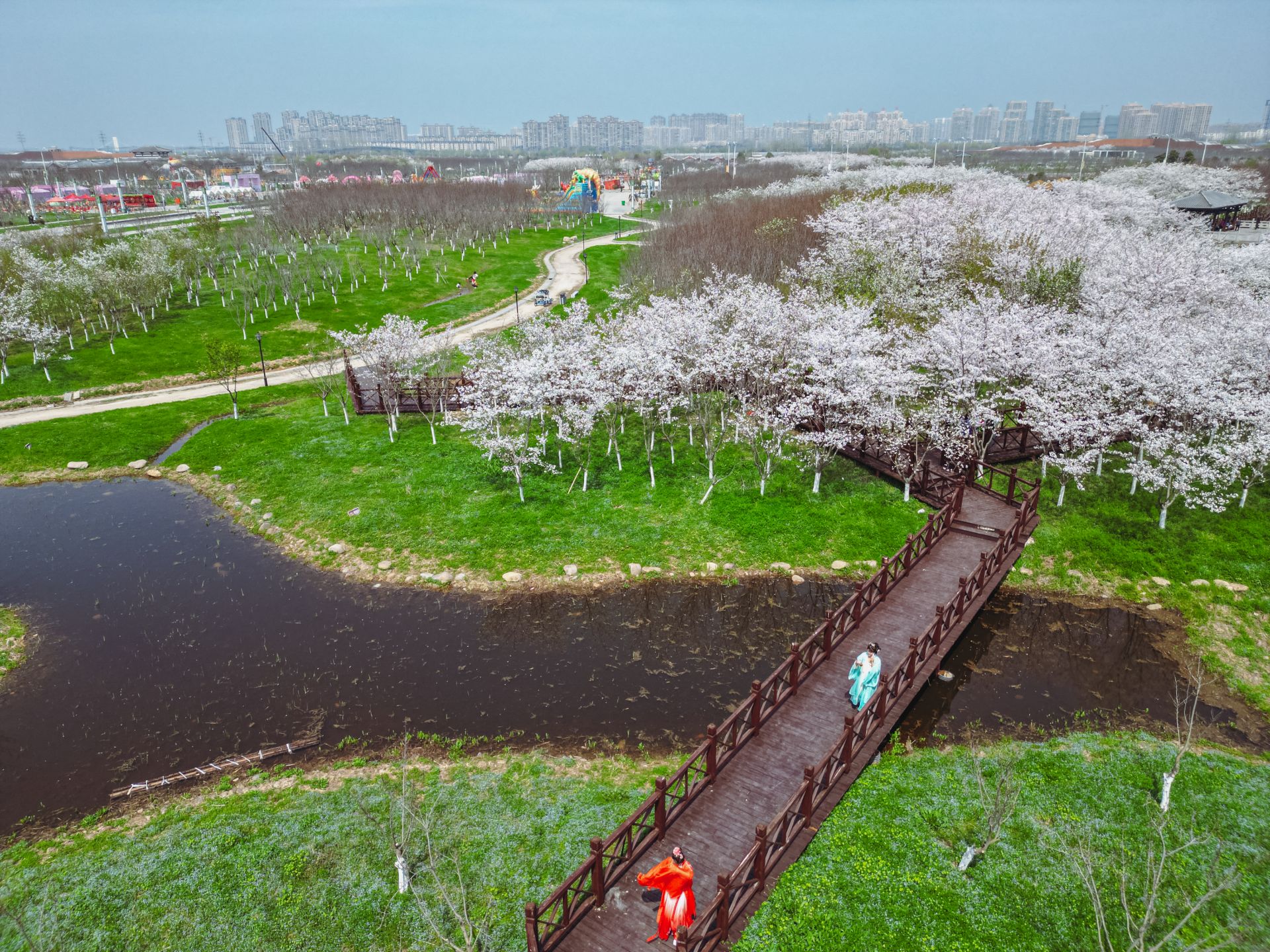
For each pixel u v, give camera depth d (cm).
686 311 3412
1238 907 1312
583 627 2312
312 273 6656
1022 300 3734
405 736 1791
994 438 3017
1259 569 2459
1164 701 1973
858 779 1631
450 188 11631
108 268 5541
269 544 2839
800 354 3122
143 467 3519
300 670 2122
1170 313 3259
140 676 2105
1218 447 2655
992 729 1850
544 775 1688
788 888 1343
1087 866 1262
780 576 2547
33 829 1580
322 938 1273
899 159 14150
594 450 3416
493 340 3922
